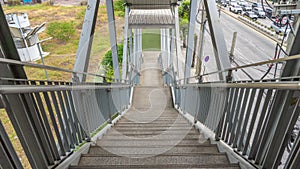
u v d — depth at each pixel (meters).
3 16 1.15
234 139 2.03
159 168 1.67
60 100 1.87
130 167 1.69
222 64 2.74
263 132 1.54
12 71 1.26
